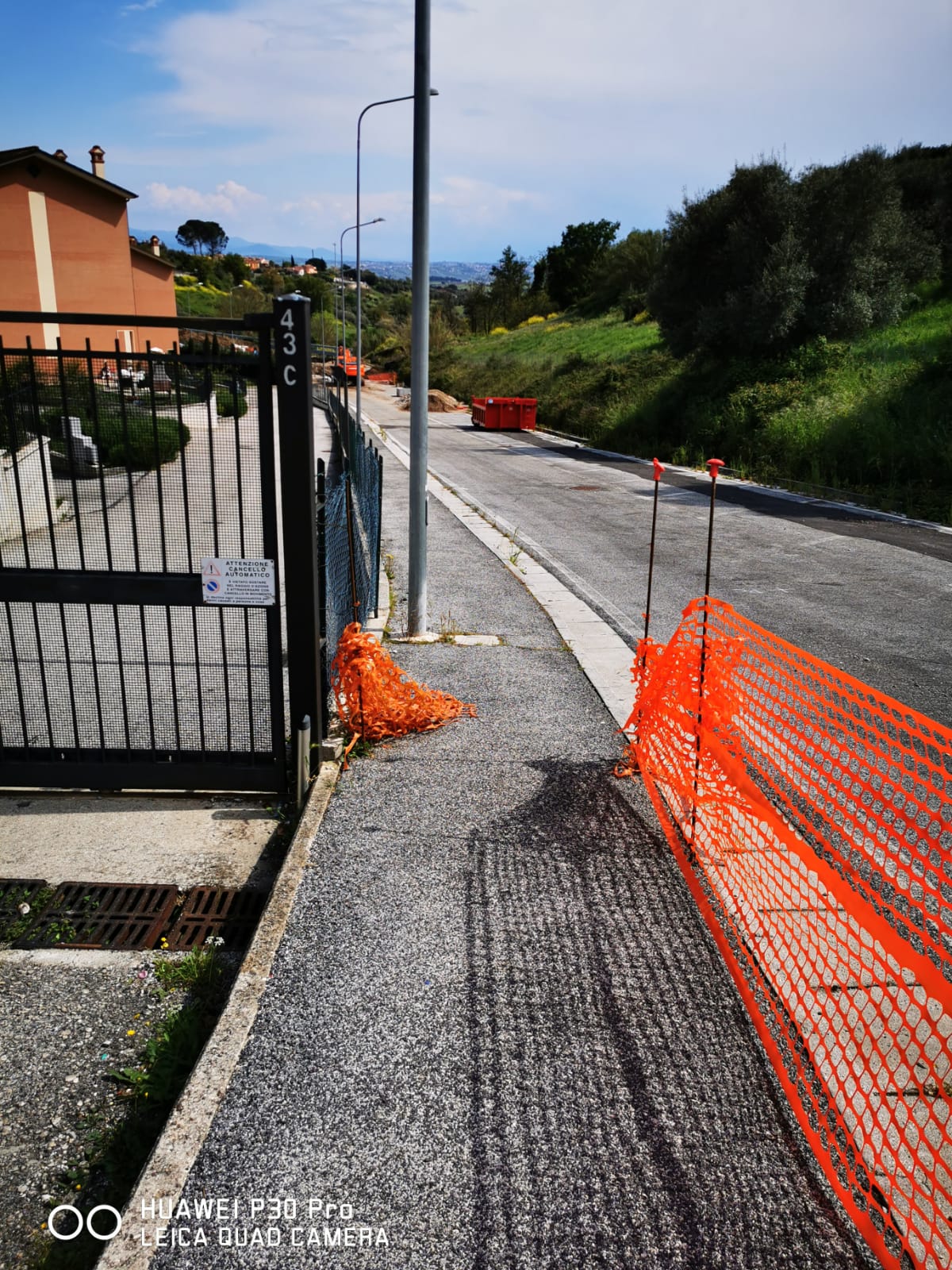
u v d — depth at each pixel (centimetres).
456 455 2858
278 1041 317
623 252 7231
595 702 651
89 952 401
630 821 473
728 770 405
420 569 787
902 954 265
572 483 2172
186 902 439
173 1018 355
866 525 1584
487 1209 254
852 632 893
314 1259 239
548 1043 316
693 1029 323
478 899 401
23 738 534
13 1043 347
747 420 2516
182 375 541
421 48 688
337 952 364
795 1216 252
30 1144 306
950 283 3183
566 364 4578
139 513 1187
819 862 327
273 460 473
